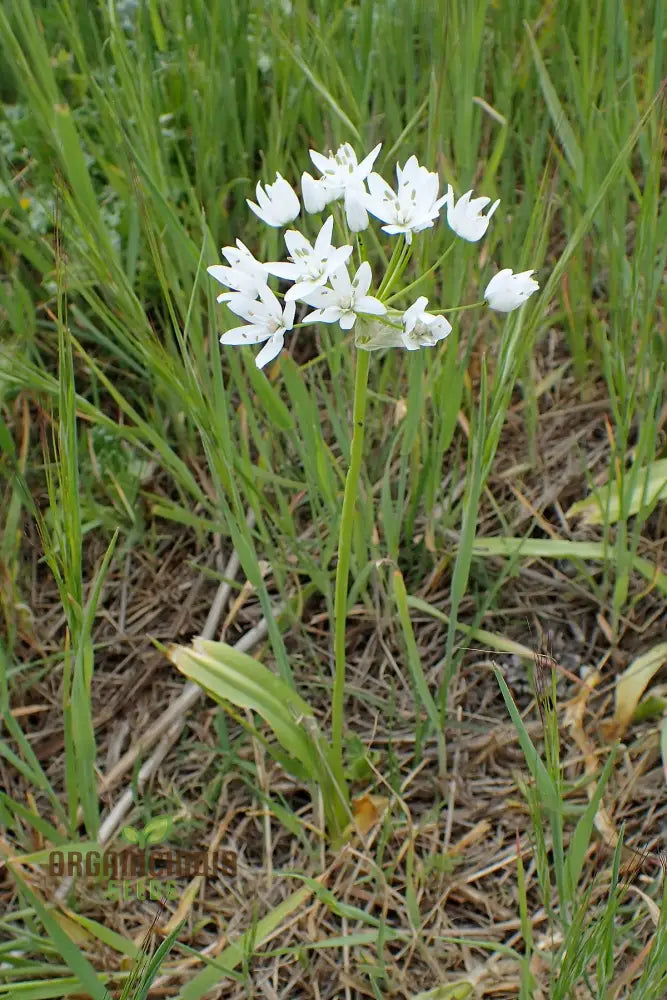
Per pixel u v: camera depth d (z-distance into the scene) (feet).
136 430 2.21
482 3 2.10
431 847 1.99
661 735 1.98
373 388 2.31
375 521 2.24
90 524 2.22
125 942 1.84
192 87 2.34
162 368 2.00
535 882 1.96
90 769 1.92
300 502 2.28
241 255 1.69
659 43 2.13
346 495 1.81
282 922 1.94
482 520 2.27
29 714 2.13
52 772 2.08
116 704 2.14
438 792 2.04
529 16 2.41
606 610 2.17
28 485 2.26
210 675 1.90
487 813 2.02
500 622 2.18
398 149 2.28
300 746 1.92
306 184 1.72
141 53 2.20
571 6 2.42
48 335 2.31
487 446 1.91
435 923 1.94
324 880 1.97
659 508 2.23
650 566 2.11
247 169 2.37
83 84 2.39
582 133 2.26
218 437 1.94
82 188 2.07
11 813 2.00
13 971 1.85
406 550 2.22
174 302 2.31
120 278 2.09
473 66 2.09
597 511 2.19
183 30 2.30
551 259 2.42
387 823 1.90
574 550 2.15
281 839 2.02
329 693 2.13
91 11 2.50
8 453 2.05
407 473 2.23
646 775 2.02
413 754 2.08
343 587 1.85
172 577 2.25
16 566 2.16
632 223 2.45
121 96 2.34
